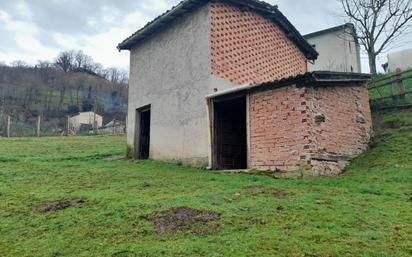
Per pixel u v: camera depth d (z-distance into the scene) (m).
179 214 4.79
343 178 7.41
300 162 7.77
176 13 11.15
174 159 11.00
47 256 3.74
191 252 3.59
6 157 12.13
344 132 8.90
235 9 11.06
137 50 13.84
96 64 82.19
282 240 3.84
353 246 3.68
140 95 13.23
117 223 4.60
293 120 8.05
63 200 5.89
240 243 3.78
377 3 19.64
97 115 48.16
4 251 3.93
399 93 12.07
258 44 11.73
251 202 5.30
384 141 9.76
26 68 59.62
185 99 10.82
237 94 9.38
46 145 16.75
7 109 43.50
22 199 6.11
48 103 51.09
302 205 5.14
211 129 9.77
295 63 13.66
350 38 22.56
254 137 8.88
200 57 10.37
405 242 3.79
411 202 5.42
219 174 8.34
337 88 9.05
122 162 11.23
